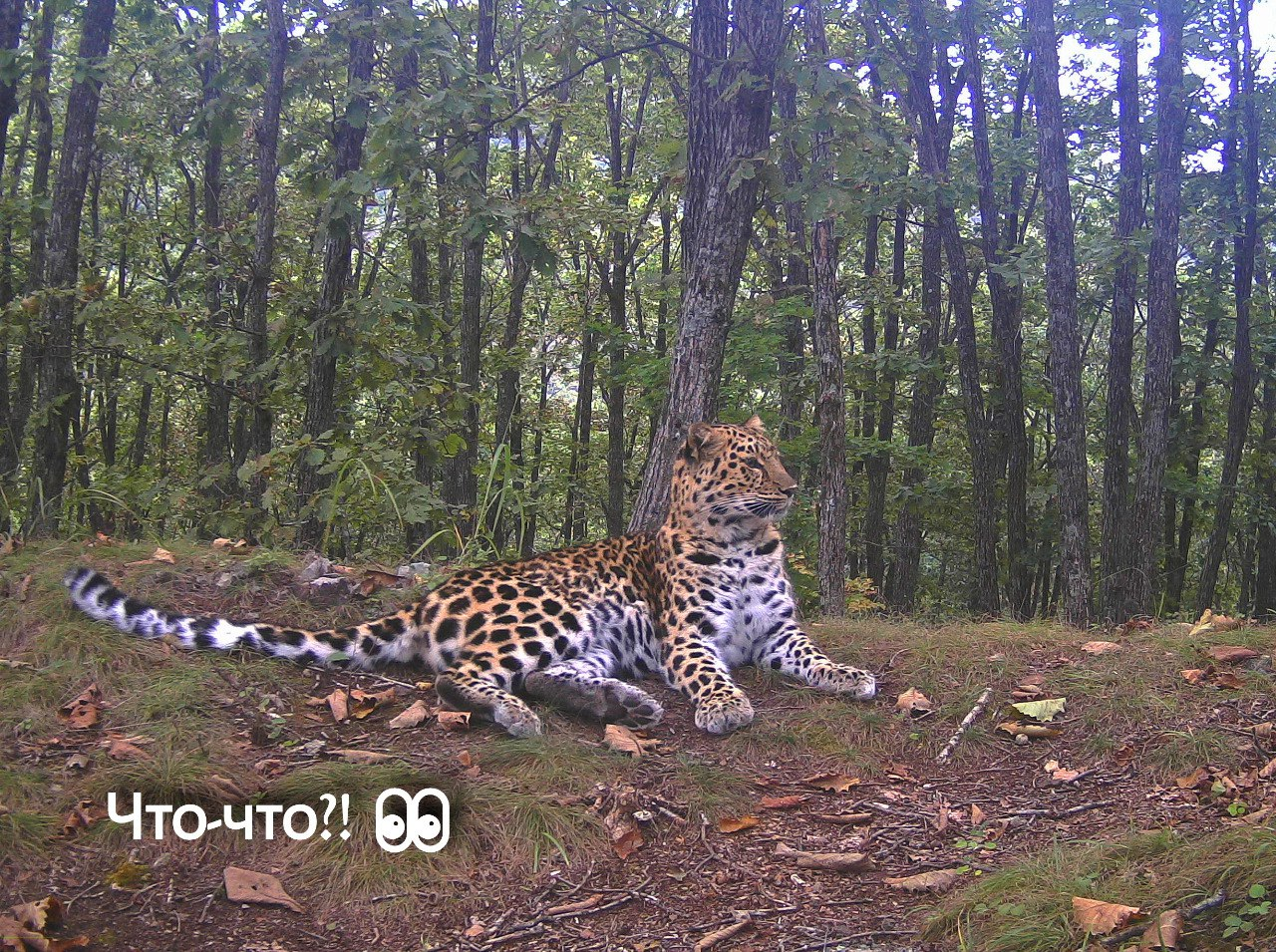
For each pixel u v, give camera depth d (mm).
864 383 8055
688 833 1923
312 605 2770
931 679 2633
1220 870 1559
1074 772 2189
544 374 10789
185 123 5160
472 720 2271
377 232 9844
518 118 4184
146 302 5211
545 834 1829
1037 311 9727
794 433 7992
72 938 1510
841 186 3482
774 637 2725
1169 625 3150
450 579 2619
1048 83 5809
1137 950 1422
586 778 2041
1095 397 12180
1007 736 2373
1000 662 2674
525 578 2592
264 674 2344
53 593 2490
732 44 3580
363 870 1720
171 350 4574
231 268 4812
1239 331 8727
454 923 1655
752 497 2611
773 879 1789
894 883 1757
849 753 2256
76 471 7195
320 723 2236
